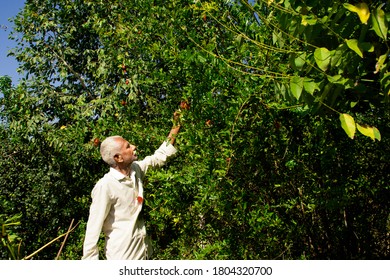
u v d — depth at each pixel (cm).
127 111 484
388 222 447
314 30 191
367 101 220
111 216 298
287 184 343
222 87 296
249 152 299
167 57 374
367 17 165
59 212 682
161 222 388
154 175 339
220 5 352
